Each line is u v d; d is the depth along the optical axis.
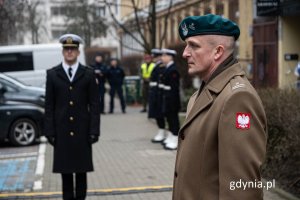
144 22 21.88
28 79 19.53
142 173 8.60
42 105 13.41
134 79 23.45
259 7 16.62
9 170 9.16
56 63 19.77
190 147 2.58
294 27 16.98
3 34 17.69
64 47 5.99
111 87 19.42
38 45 19.73
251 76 19.45
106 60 44.97
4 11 14.88
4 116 11.92
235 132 2.37
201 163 2.52
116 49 49.94
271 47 17.72
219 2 18.09
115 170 8.88
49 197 7.09
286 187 6.89
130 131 14.09
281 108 7.16
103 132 13.95
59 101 6.00
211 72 2.63
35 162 9.92
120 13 29.73
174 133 10.84
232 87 2.47
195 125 2.59
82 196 6.14
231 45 2.61
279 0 16.56
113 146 11.53
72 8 28.23
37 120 12.17
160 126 11.85
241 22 20.62
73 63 6.03
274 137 7.23
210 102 2.54
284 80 16.95
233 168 2.34
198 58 2.62
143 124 15.68
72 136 5.97
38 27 29.09
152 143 11.85
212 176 2.49
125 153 10.59
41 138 13.22
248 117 2.37
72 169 5.96
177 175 2.70
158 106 11.42
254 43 19.23
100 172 8.73
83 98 6.01
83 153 6.00
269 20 17.81
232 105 2.40
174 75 10.54
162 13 24.89
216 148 2.48
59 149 5.98
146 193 7.25
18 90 13.53
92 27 27.69
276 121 7.11
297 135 6.58
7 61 19.47
